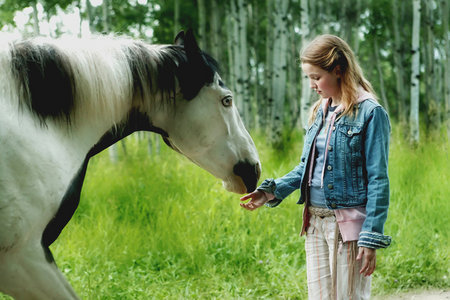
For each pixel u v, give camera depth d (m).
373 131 1.85
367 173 1.91
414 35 8.80
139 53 1.90
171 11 11.37
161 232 4.00
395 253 3.60
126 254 3.69
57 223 1.66
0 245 1.50
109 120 1.83
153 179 5.32
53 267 1.63
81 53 1.76
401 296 3.14
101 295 2.96
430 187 4.89
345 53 1.91
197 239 3.85
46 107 1.64
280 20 9.46
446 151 5.96
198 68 1.94
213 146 2.03
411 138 7.97
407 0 15.91
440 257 3.52
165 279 3.40
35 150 1.54
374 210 1.81
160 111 1.97
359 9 12.55
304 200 2.12
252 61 19.89
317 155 2.04
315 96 7.09
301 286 3.16
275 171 5.88
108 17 8.01
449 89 9.12
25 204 1.51
